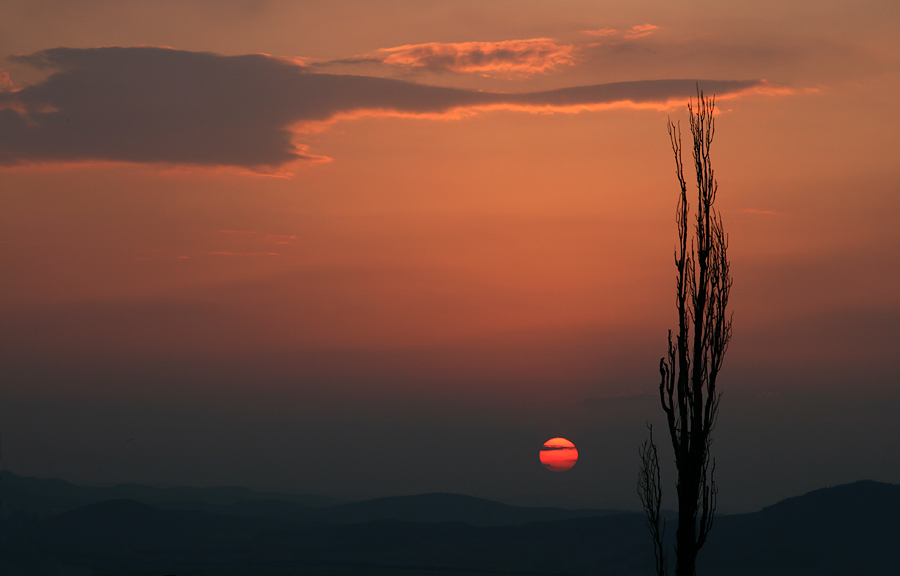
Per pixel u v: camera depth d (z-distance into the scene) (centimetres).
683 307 6856
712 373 6706
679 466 6625
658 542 6612
